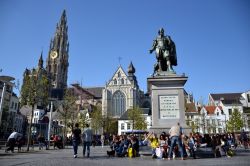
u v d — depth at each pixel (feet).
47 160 42.86
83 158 48.03
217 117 268.82
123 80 355.77
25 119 269.44
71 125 174.70
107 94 351.87
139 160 42.57
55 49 521.24
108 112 331.16
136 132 184.24
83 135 52.11
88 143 51.60
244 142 109.81
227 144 52.80
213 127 258.57
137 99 364.58
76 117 187.01
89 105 360.69
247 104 291.99
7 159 45.27
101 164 35.86
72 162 39.04
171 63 60.85
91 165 34.50
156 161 40.45
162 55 60.13
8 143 71.36
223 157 49.14
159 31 62.49
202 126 260.83
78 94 400.67
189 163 36.60
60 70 513.45
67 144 165.27
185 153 47.16
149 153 51.03
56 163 37.35
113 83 356.18
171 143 43.60
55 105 357.20
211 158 46.52
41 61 472.03
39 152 75.56
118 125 309.83
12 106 237.45
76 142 49.98
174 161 40.19
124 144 53.57
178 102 53.52
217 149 50.08
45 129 207.31
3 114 192.65
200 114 275.59
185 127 51.78
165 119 52.90
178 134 43.55
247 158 46.21
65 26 547.90
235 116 217.56
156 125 52.65
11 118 221.66
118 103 349.41
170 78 54.19
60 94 445.78
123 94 350.84
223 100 286.05
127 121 308.40
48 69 507.71
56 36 531.09
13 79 76.59
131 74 416.05
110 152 55.11
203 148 57.82
